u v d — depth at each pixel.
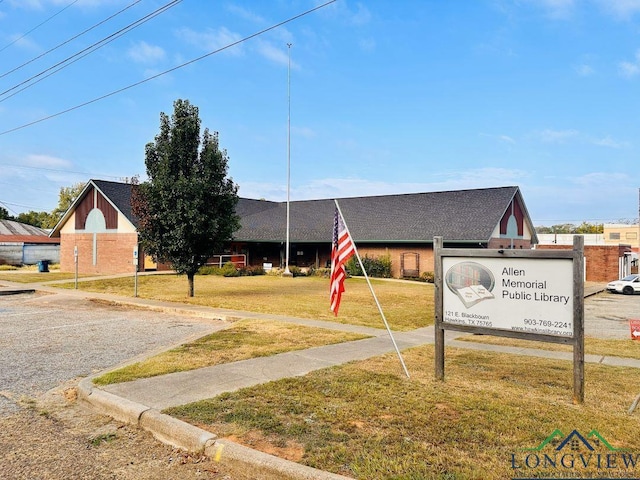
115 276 28.00
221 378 6.71
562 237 57.41
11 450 4.59
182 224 17.66
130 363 7.71
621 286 28.61
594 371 7.53
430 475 3.78
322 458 4.10
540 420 5.01
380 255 33.03
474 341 10.51
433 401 5.66
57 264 44.41
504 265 6.15
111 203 31.83
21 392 6.40
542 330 5.86
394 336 10.92
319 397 5.81
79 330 11.46
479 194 34.56
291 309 15.30
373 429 4.77
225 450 4.33
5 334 10.81
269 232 36.44
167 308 15.44
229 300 17.67
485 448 4.31
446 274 6.62
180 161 18.20
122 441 4.83
